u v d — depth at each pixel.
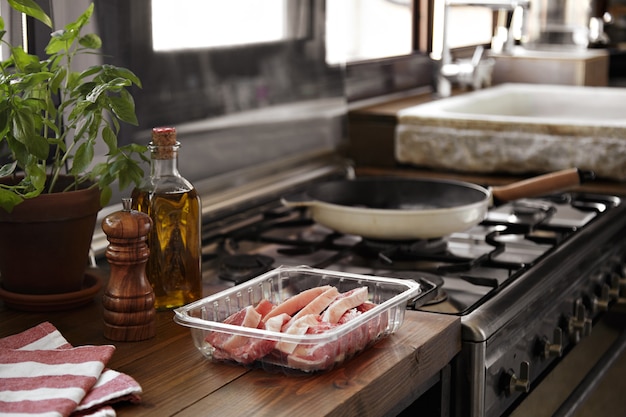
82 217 1.33
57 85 1.28
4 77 1.26
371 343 1.19
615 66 4.53
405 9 3.37
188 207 1.35
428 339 1.24
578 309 1.75
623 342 2.09
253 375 1.12
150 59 1.85
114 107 1.26
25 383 1.03
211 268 1.64
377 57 3.14
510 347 1.45
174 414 1.00
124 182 1.30
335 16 2.95
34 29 1.55
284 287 1.34
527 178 2.45
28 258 1.32
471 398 1.36
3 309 1.36
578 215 2.08
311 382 1.09
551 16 4.52
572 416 1.75
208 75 2.03
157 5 1.86
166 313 1.36
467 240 1.85
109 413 0.98
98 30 1.70
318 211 1.75
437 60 3.16
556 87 3.39
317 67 2.47
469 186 1.91
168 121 1.91
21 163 1.23
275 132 2.29
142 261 1.23
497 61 3.96
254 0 2.17
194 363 1.16
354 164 2.67
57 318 1.33
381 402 1.12
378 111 2.65
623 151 2.31
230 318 1.18
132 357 1.18
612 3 5.05
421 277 1.54
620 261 2.09
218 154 2.08
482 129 2.46
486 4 3.38
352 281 1.31
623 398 2.15
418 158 2.56
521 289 1.51
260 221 1.96
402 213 1.66
